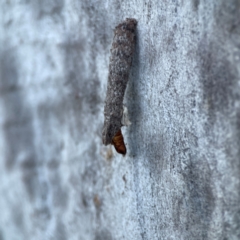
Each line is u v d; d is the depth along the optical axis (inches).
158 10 4.7
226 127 4.3
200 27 4.4
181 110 4.6
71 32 5.8
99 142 5.7
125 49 4.8
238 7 4.2
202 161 4.5
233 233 4.4
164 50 4.7
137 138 5.0
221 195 4.4
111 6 5.2
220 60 4.3
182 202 4.7
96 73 5.6
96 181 5.7
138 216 5.1
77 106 5.9
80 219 6.0
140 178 5.1
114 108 4.8
